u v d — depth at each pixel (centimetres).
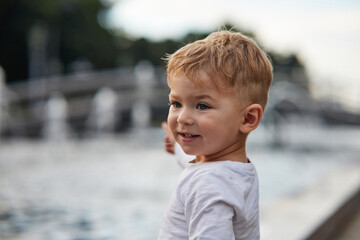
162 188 560
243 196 126
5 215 402
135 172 711
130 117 1958
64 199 479
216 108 126
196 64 126
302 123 2191
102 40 3678
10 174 662
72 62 3606
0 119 1434
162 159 909
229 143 133
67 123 1662
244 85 128
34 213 411
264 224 292
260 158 1002
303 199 384
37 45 3166
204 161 141
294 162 931
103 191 531
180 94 129
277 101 1850
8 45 3145
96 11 3562
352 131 2202
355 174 545
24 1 2908
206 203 122
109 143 1266
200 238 120
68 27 3406
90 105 1758
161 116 2106
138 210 429
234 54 128
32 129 1495
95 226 365
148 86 1989
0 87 1489
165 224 134
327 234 326
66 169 730
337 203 369
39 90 1705
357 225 368
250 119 132
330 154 1112
